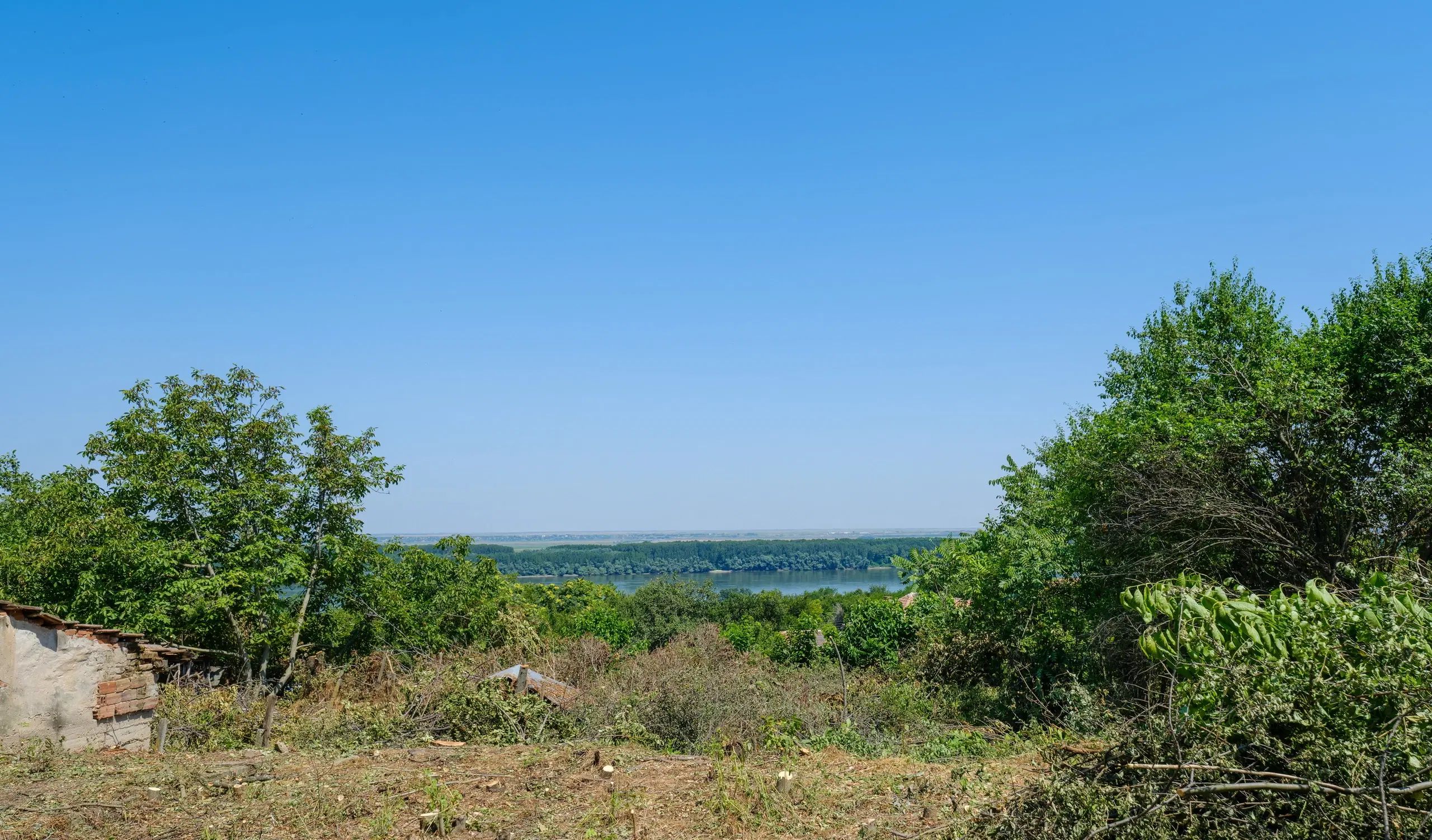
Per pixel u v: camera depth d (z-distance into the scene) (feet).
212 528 62.28
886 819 21.07
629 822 21.57
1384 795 12.26
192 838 20.88
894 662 68.49
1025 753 31.17
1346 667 14.73
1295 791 13.92
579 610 129.18
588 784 25.02
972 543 69.92
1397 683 13.84
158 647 38.17
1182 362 52.34
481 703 39.01
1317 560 41.52
